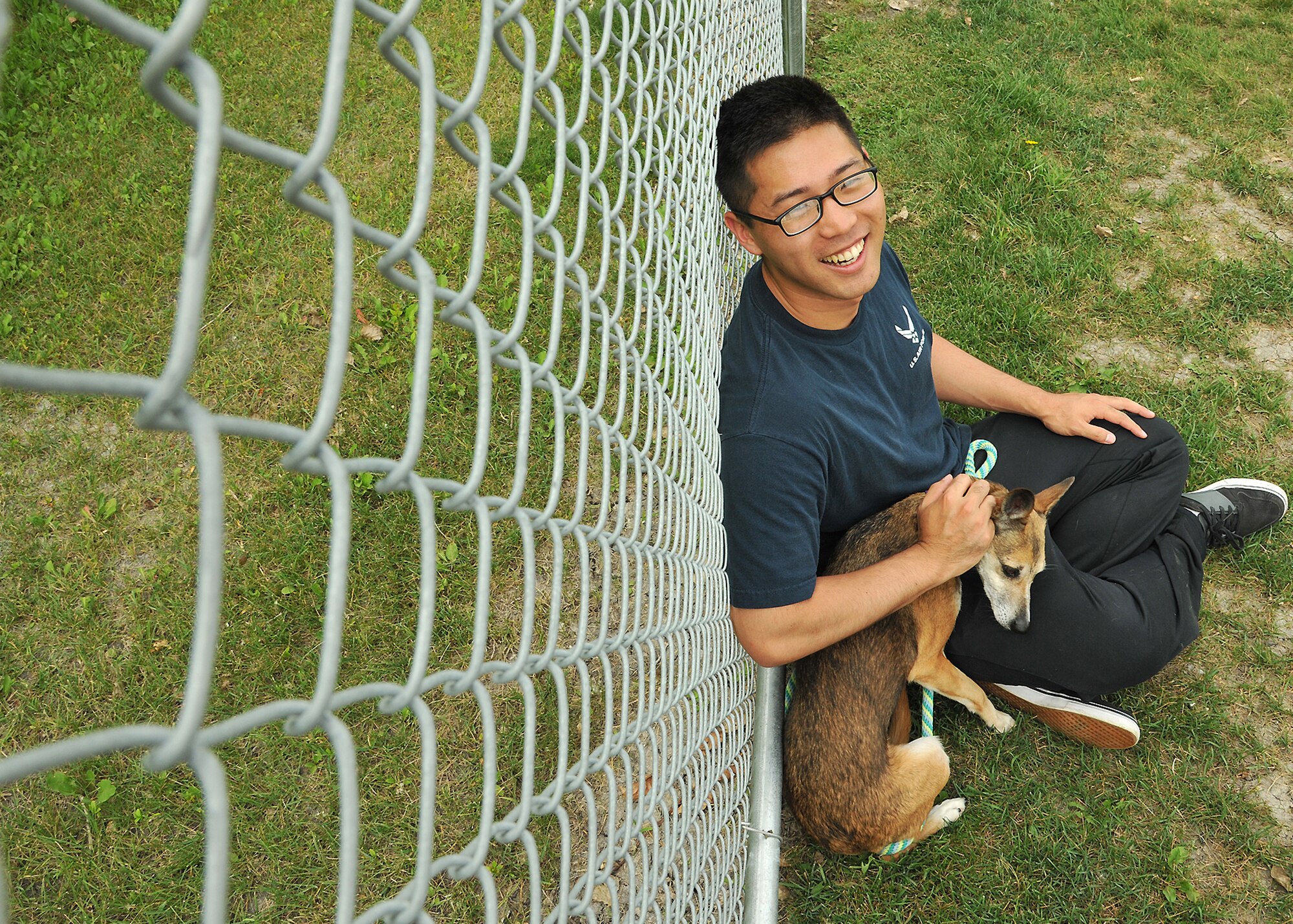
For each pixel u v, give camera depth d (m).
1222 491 3.47
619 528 1.50
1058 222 4.80
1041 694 3.07
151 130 5.38
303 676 3.16
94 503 3.71
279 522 3.59
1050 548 2.99
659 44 1.97
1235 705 3.18
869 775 2.80
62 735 3.12
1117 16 6.15
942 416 3.27
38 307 4.41
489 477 3.71
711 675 2.22
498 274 4.40
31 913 2.73
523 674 1.06
